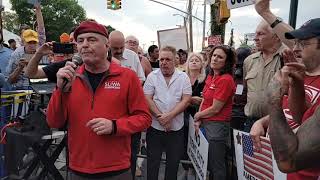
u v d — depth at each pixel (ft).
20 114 15.75
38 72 11.27
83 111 8.86
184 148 16.53
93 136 8.81
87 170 8.86
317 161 5.70
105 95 8.89
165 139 14.53
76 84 8.96
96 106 8.85
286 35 7.19
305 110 7.79
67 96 8.98
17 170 13.20
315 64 7.15
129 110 9.29
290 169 5.90
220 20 38.14
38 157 13.92
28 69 11.23
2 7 16.88
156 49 27.81
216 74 14.33
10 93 15.70
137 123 9.03
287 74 6.55
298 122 7.93
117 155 8.96
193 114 16.52
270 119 6.24
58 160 16.46
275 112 6.21
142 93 9.48
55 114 8.89
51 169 14.19
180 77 14.80
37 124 13.28
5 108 14.79
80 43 8.82
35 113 13.53
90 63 8.77
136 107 9.27
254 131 10.41
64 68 8.61
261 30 12.80
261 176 10.46
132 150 14.52
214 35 57.36
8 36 60.54
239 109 15.60
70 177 9.29
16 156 13.10
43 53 11.25
